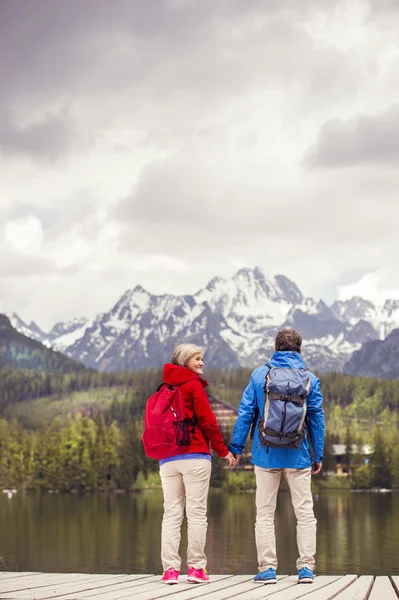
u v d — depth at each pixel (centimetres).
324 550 7088
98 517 11438
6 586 881
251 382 869
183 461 868
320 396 858
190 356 889
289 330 890
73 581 934
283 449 847
